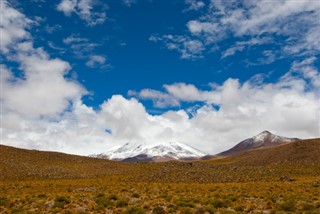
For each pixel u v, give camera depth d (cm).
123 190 5891
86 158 14200
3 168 10419
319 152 15400
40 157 13012
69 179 9925
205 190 5706
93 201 4288
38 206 3966
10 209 3756
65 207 3800
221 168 11150
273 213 3225
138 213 3203
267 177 8862
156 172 10644
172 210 3362
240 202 4003
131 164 13750
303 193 4712
